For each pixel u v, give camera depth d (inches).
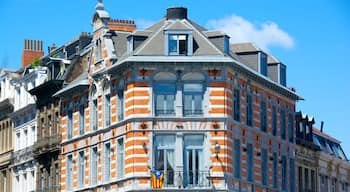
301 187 3321.9
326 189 3577.8
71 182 3083.2
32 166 3442.4
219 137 2689.5
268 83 2982.3
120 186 2753.4
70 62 3309.5
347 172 3841.0
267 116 3004.4
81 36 3385.8
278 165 3061.0
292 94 3174.2
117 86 2802.7
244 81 2844.5
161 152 2689.5
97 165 2918.3
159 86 2709.2
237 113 2802.7
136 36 2785.4
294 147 3206.2
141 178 2669.8
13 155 3612.2
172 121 2691.9
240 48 2994.6
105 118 2878.9
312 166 3442.4
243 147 2817.4
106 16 2923.2
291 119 3211.1
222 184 2672.2
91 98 2967.5
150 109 2691.9
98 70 2915.8
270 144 3011.8
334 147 3833.7
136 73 2704.2
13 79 3698.3
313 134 3649.1
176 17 2859.3
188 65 2696.9
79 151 3026.6
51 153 3238.2
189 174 2677.2
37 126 3405.5
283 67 3134.8
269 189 2977.4
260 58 2965.1
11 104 3663.9
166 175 2672.2
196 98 2709.2
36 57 3678.6
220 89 2704.2
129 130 2704.2
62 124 3154.5
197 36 2753.4
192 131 2689.5
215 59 2689.5
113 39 2908.5
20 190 3543.3
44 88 3284.9
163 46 2723.9
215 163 2679.6
